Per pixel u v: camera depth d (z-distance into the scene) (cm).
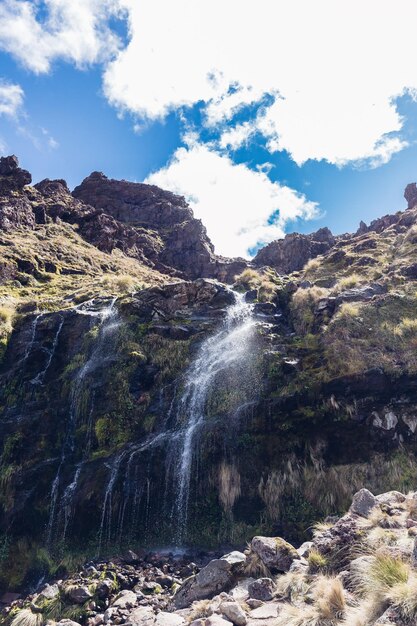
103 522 1306
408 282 1927
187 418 1509
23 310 2177
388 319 1603
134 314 1922
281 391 1452
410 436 1261
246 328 1794
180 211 6128
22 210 3797
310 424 1352
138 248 4841
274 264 4634
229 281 4625
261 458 1341
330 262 2858
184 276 4612
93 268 3341
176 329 1805
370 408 1323
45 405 1628
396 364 1389
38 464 1450
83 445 1504
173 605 784
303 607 590
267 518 1221
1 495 1370
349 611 524
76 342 1867
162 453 1422
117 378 1628
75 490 1364
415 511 768
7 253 2872
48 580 1154
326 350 1539
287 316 1981
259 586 680
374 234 3447
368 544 680
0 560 1236
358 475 1209
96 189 6319
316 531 922
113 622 786
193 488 1345
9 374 1783
